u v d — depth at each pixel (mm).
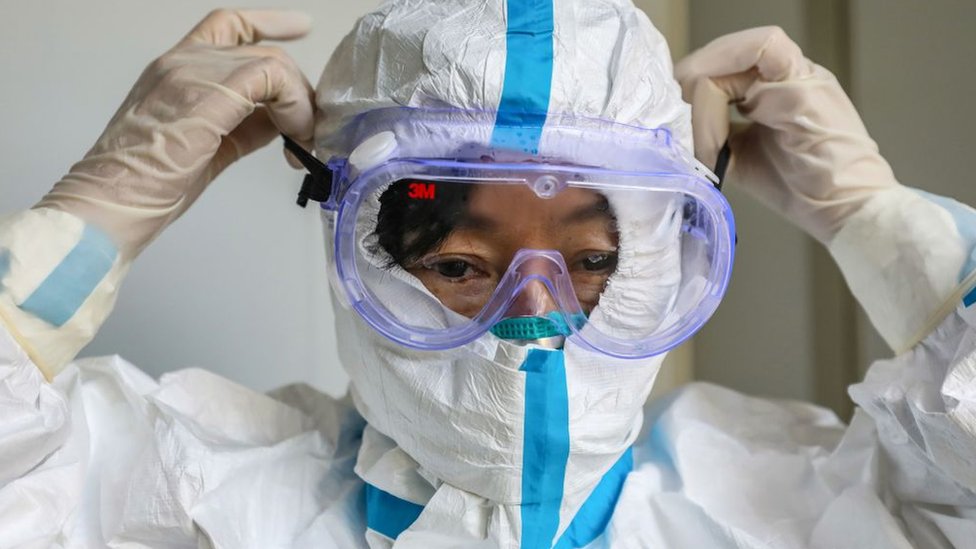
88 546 760
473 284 774
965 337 766
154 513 753
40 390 723
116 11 1084
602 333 763
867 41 1107
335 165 787
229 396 907
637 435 953
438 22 751
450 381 752
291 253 1175
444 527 763
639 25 800
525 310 747
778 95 905
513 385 731
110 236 760
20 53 1043
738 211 1280
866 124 1106
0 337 698
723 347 1312
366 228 751
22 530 680
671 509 835
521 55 724
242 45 879
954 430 728
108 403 856
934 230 821
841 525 808
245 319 1152
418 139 732
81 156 1060
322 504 839
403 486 794
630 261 774
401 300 760
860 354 1151
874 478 848
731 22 1262
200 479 772
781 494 875
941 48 1029
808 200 907
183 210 853
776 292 1236
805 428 996
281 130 876
